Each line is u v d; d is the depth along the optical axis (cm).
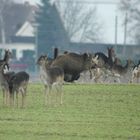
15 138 6638
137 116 7888
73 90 9875
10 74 8525
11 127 7131
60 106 8506
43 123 7344
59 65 10606
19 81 8338
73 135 6800
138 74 11438
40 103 8725
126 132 6975
